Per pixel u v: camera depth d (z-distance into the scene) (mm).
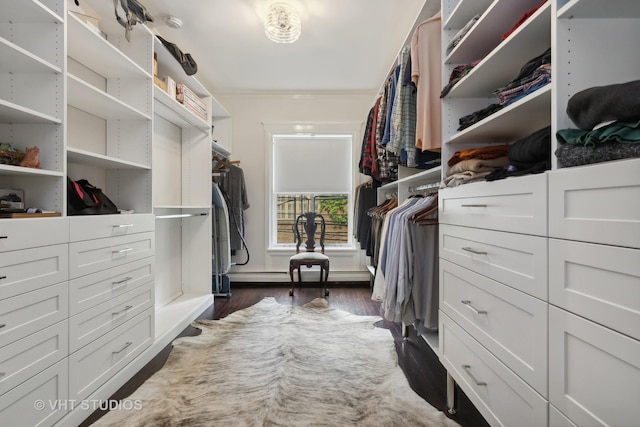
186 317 2359
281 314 2621
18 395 1050
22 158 1210
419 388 1566
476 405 1143
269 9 2098
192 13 2201
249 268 3721
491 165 1262
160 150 2578
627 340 594
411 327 2279
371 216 3088
